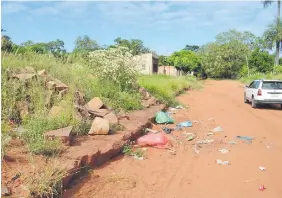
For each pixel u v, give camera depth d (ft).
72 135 26.40
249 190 21.07
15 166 18.75
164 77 110.32
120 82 50.06
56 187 18.04
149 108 47.52
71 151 22.89
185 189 21.06
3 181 16.83
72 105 30.04
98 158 24.02
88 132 28.37
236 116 48.96
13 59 37.52
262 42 206.28
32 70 35.40
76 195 18.74
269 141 33.35
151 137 30.53
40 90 30.48
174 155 28.14
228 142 32.81
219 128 38.96
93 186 20.34
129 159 26.37
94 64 50.67
